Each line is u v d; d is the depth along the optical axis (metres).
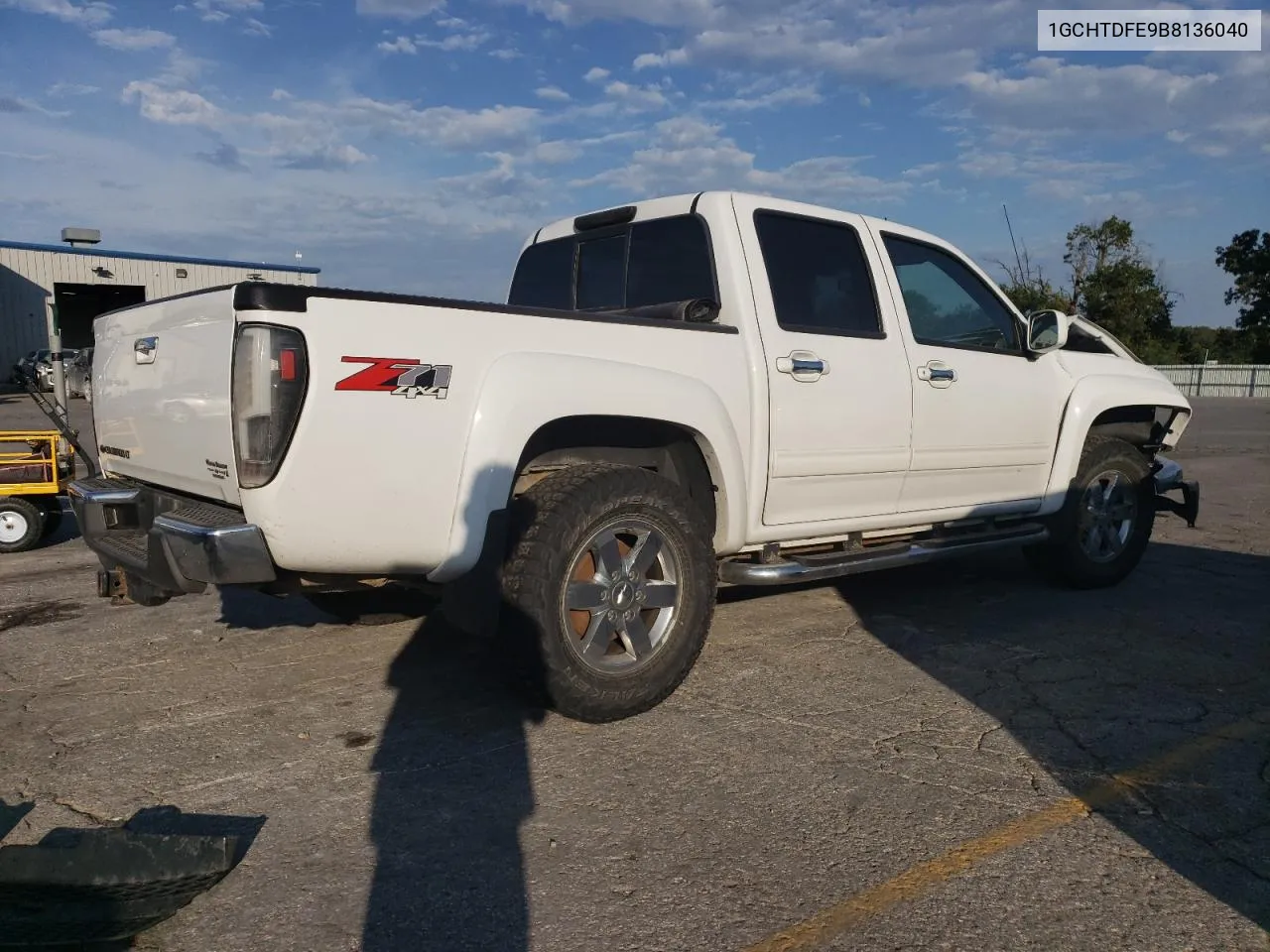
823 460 4.67
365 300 3.35
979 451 5.41
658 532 4.00
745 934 2.56
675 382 4.07
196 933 2.57
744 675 4.57
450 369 3.50
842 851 2.99
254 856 2.95
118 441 4.36
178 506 3.80
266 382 3.23
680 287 4.73
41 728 3.98
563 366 3.75
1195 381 45.53
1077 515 6.06
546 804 3.29
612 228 5.18
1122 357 6.61
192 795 3.35
